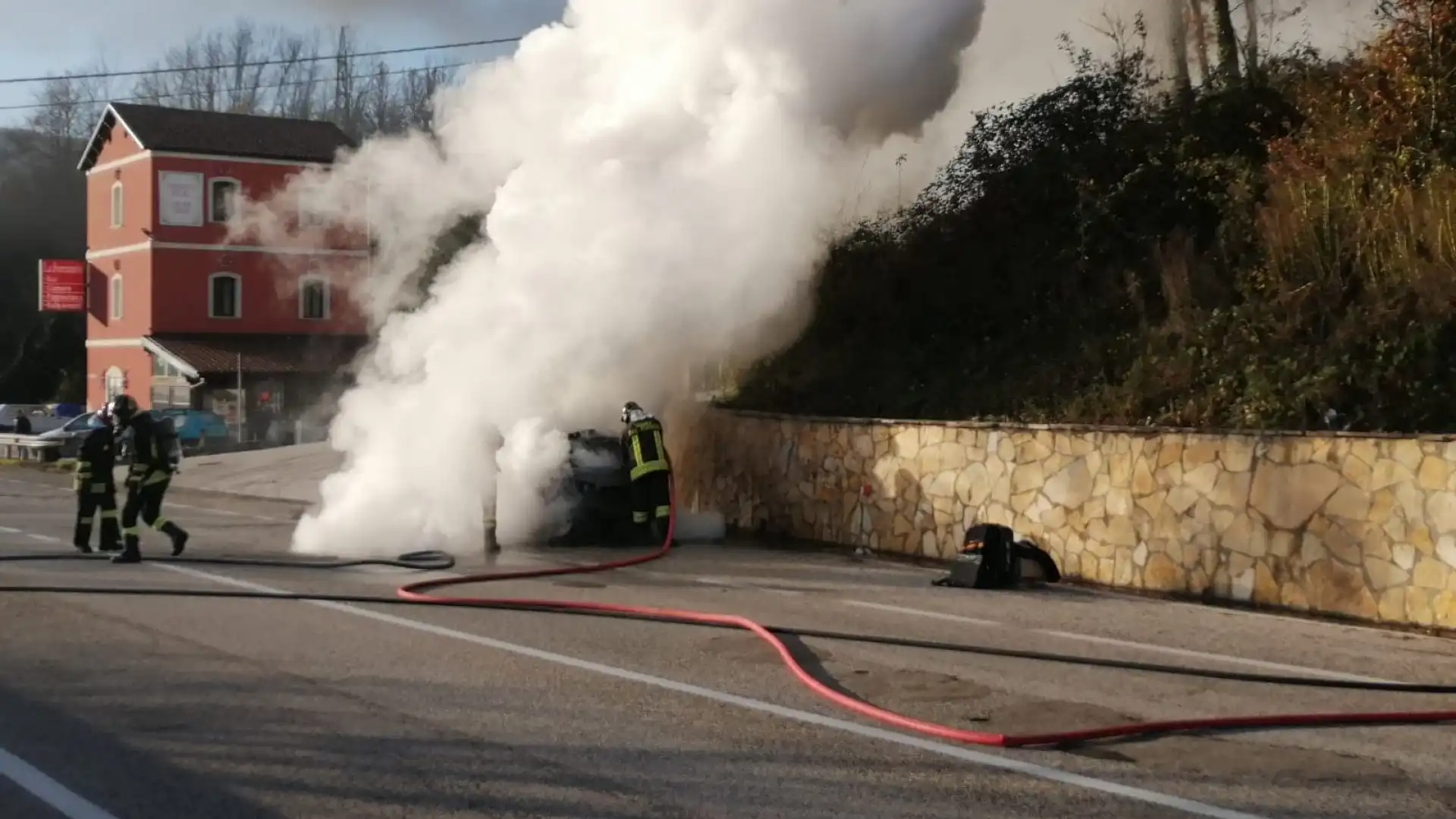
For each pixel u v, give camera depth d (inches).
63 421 2032.5
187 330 1657.2
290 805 235.8
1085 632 430.9
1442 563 447.2
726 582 531.2
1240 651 403.9
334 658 359.6
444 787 246.5
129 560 543.2
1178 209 684.7
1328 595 476.7
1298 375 548.1
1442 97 614.5
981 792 249.0
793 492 693.9
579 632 405.7
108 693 315.6
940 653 384.8
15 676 332.5
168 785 246.1
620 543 647.1
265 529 693.9
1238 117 706.2
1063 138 740.7
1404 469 460.8
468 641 387.5
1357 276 583.8
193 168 1641.2
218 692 319.0
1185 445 524.7
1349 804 245.9
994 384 660.1
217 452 1491.1
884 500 640.4
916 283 751.7
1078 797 246.7
